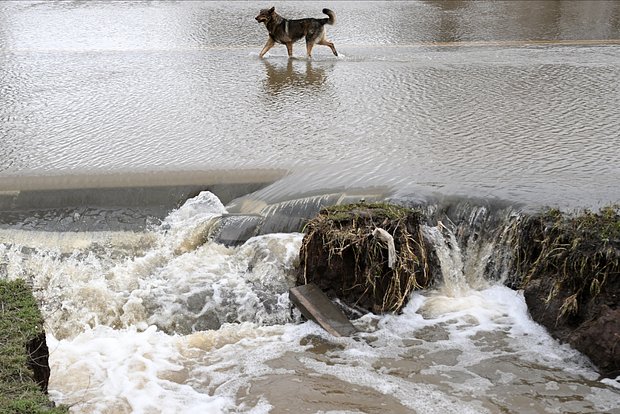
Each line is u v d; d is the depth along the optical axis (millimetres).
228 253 7148
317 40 13906
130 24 17781
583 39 15562
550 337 5938
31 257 7113
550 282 6066
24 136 9406
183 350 5863
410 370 5551
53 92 11562
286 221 7305
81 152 8797
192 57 14164
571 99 10766
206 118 10164
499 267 6727
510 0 21656
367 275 6250
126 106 10789
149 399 5172
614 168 7855
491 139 8992
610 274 5688
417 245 6551
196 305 6484
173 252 7234
